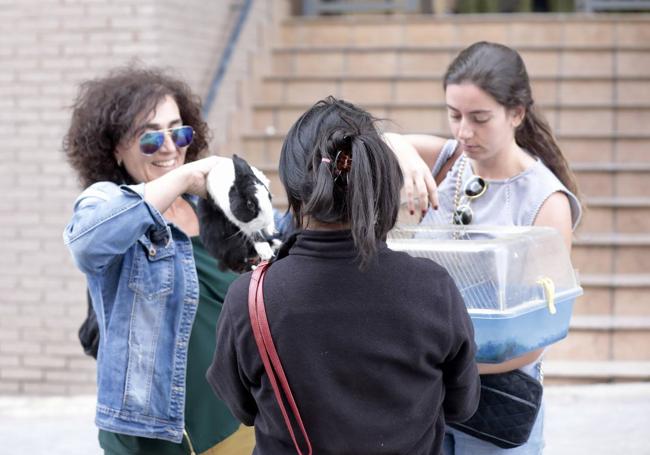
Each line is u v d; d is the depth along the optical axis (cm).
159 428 379
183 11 902
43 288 873
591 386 786
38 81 865
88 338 419
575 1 1218
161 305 385
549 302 350
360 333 288
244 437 401
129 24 848
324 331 288
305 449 293
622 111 1015
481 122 380
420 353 289
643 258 893
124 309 381
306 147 295
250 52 1053
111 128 409
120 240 361
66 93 860
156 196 371
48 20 860
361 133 292
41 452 702
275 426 297
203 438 394
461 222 394
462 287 343
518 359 359
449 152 420
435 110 1029
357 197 283
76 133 416
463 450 382
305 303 289
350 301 288
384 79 1061
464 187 399
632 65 1053
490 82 375
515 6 1254
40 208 870
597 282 863
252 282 297
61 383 877
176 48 883
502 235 364
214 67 984
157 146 406
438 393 298
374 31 1116
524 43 1089
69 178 862
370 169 287
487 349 341
